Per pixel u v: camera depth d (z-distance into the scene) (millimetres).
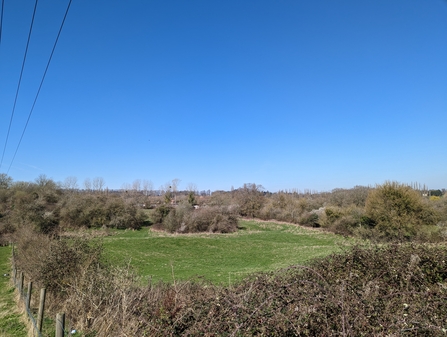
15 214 34188
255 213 58062
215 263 24156
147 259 25109
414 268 5285
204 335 3883
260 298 4316
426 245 6449
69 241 10945
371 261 5918
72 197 43781
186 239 36406
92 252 10023
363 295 4289
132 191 71500
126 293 6566
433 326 3188
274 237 38656
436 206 30156
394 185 27969
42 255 10898
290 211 53094
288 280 5203
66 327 6844
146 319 4910
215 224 43188
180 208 44125
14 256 16578
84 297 7316
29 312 7574
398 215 26594
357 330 3486
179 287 6352
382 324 3494
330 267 6066
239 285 5824
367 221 29984
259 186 63625
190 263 23938
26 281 12609
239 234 41375
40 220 33531
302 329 3521
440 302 3811
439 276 5184
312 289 4535
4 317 8688
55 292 9445
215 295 4887
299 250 29266
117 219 42750
